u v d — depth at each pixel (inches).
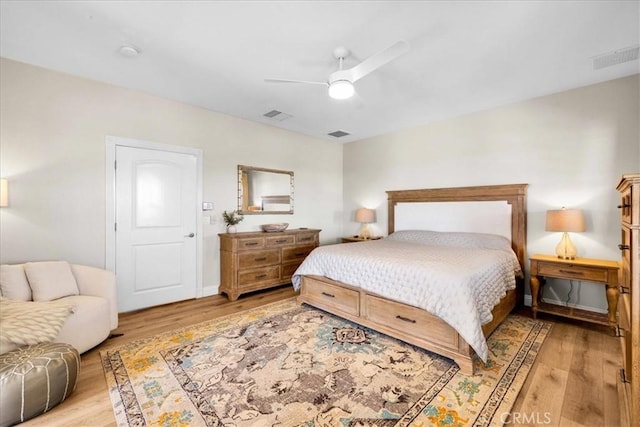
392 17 76.2
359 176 213.5
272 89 123.6
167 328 108.3
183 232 142.5
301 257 173.9
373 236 202.8
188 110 143.2
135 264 128.3
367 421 60.2
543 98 130.3
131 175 127.0
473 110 149.5
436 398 67.3
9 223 99.7
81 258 114.3
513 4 71.2
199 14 75.4
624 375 69.5
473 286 83.0
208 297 148.2
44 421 60.1
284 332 103.3
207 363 82.7
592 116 118.3
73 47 92.0
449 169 162.7
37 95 104.5
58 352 66.9
